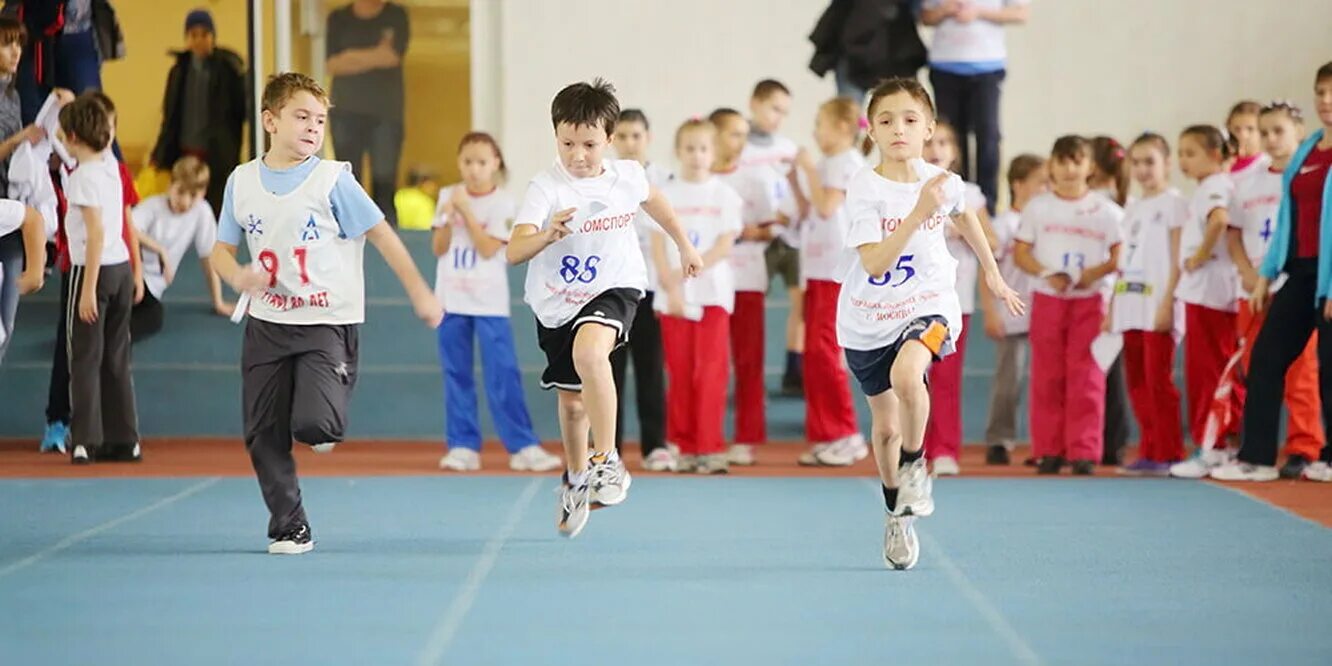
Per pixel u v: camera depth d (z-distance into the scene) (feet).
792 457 57.67
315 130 34.14
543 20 80.64
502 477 51.03
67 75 59.00
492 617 27.50
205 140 73.56
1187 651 24.94
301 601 29.01
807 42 81.30
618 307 34.27
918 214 30.60
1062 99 81.00
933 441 52.54
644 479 50.29
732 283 53.47
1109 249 51.62
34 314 64.75
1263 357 49.90
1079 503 44.24
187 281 66.85
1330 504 44.19
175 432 64.18
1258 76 80.64
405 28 77.15
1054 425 52.54
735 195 52.49
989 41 65.46
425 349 65.77
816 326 54.34
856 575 32.07
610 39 80.94
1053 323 52.01
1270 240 50.34
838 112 53.26
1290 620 27.50
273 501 34.91
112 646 25.08
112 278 54.49
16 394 63.82
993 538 37.47
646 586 30.68
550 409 64.95
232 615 27.63
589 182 34.47
